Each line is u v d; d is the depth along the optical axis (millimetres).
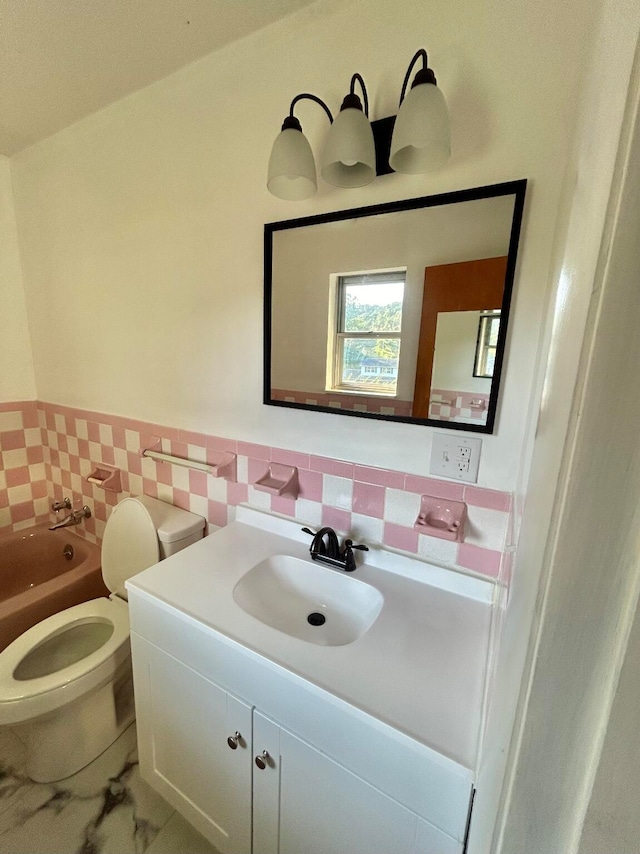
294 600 1173
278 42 1060
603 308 215
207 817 1059
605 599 232
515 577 525
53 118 1514
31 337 2037
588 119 430
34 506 2166
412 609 984
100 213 1567
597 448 227
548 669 260
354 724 716
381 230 1019
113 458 1814
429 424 1034
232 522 1435
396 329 1044
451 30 855
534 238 848
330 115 966
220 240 1285
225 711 931
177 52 1162
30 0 960
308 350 1184
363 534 1200
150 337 1546
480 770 544
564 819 268
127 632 1347
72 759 1281
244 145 1173
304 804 833
